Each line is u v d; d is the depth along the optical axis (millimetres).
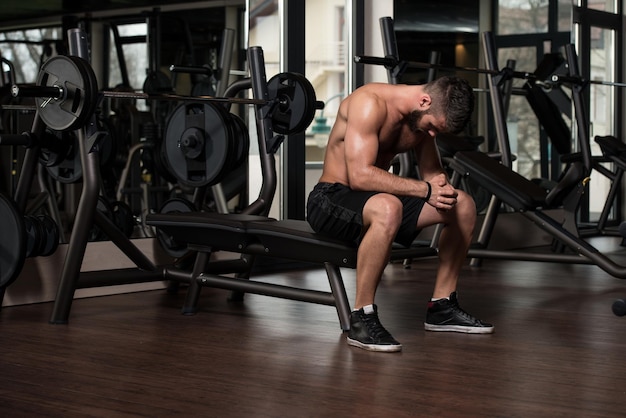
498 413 1965
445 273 2982
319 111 5336
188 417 1931
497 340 2826
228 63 4137
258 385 2223
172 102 5316
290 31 4773
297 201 4855
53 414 1960
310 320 3191
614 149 5609
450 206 2717
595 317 3271
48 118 2998
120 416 1942
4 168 4191
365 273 2699
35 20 4992
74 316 3277
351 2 5176
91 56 5207
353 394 2133
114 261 3924
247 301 3656
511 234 5867
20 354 2600
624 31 7316
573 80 4750
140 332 2955
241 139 3469
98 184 3148
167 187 4926
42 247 3312
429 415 1947
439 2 5801
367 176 2701
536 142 6605
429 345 2744
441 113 2693
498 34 6254
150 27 5363
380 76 5336
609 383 2252
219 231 3166
